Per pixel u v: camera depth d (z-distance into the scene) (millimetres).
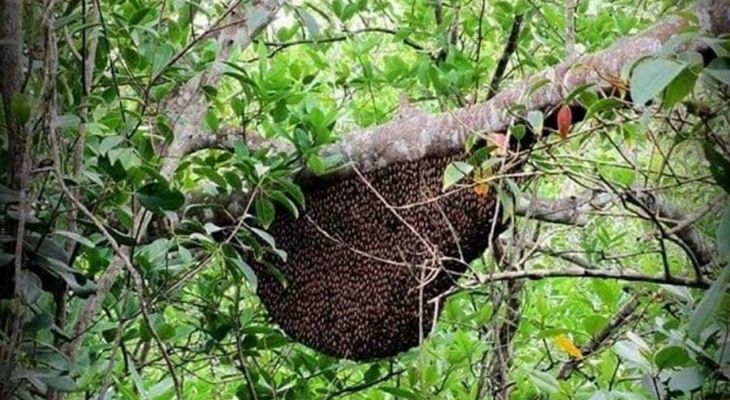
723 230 1744
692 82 1753
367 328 3258
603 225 4043
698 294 2729
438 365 3834
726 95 1915
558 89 2654
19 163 2123
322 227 3291
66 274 2240
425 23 4668
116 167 2533
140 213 3031
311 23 3365
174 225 3096
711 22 2111
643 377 2443
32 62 2158
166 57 3066
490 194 3016
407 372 4016
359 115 4465
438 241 3107
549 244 4207
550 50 4801
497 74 4590
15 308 2008
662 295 3234
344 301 3279
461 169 2535
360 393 4152
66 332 2660
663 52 1795
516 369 4059
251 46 4672
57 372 2234
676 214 2715
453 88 4035
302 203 3064
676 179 2490
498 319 3938
